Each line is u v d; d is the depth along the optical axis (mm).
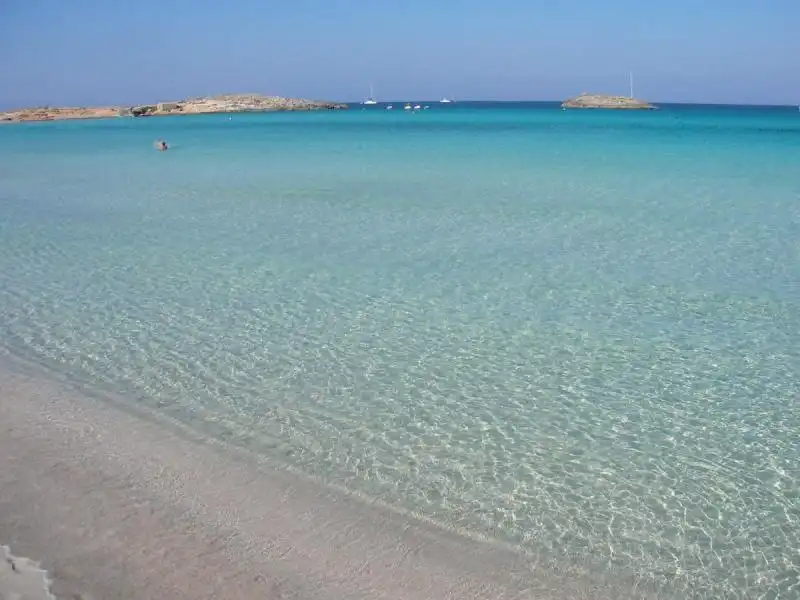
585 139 59438
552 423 9961
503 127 81500
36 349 12352
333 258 18297
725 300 14922
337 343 12719
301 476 8562
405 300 14992
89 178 35000
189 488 8227
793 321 13727
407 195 28172
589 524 7758
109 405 10328
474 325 13586
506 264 17656
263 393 10789
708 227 21594
